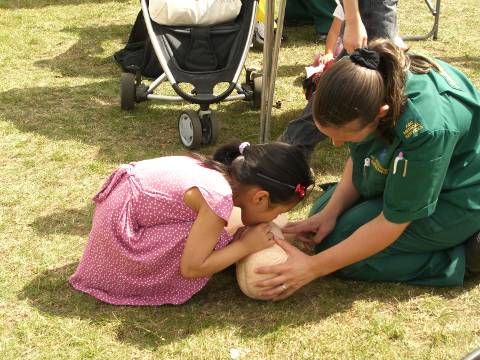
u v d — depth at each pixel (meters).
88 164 3.92
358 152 3.01
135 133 4.25
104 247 2.97
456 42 5.75
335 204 3.18
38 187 3.72
